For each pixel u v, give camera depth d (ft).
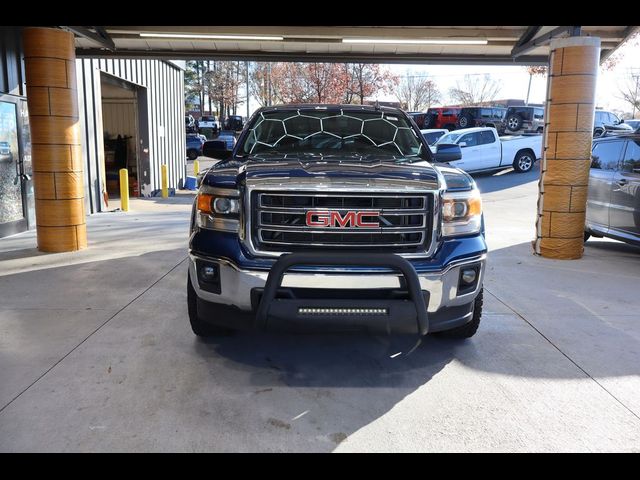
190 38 28.48
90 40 26.94
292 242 11.53
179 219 37.58
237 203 11.87
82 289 18.95
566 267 23.41
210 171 12.98
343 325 10.87
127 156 61.26
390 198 11.53
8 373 12.27
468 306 12.71
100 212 42.14
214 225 12.10
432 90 162.61
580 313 17.12
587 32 27.20
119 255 24.54
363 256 10.78
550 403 11.30
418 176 11.78
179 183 68.39
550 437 10.02
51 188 24.61
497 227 35.14
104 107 61.11
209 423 10.34
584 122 23.97
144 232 31.12
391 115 17.70
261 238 11.51
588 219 27.84
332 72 90.53
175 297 18.08
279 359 13.37
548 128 24.77
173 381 12.04
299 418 10.61
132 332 14.88
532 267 23.34
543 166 25.21
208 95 179.83
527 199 49.39
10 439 9.67
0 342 14.07
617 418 10.71
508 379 12.41
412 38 27.86
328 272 11.03
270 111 17.54
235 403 11.13
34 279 20.25
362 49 31.27
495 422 10.53
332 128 17.12
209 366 12.85
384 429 10.25
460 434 10.11
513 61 31.81
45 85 23.70
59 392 11.41
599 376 12.59
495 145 60.75
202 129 157.69
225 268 11.60
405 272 10.84
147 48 31.50
